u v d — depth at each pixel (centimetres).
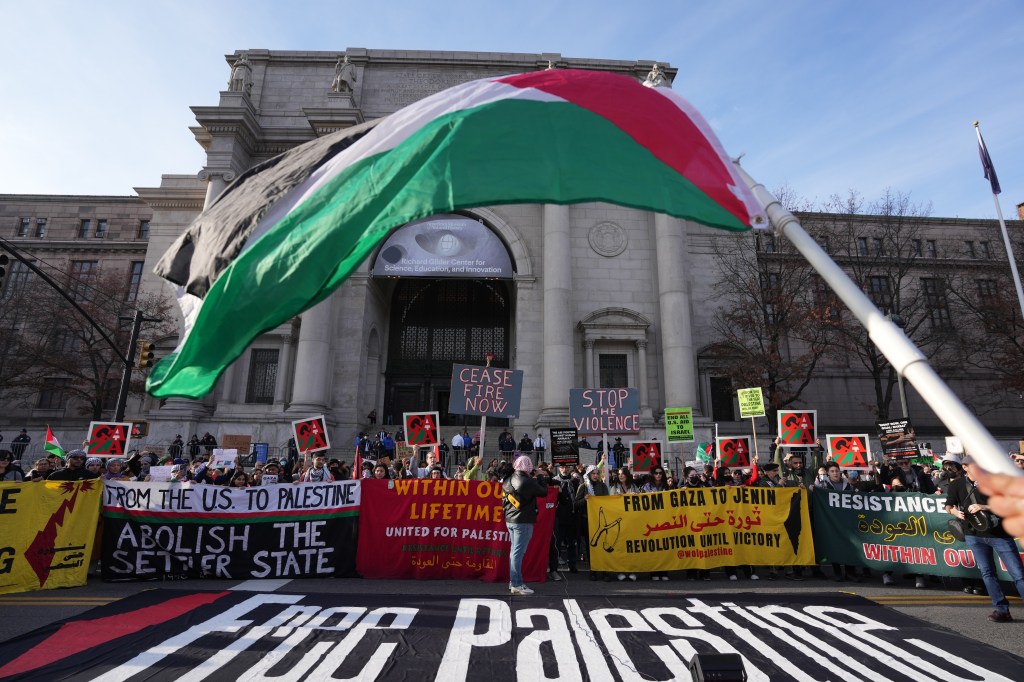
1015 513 146
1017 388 3247
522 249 3359
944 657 532
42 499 867
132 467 1221
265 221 443
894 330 223
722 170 384
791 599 746
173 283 484
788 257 3291
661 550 990
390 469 1397
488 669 496
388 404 3853
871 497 977
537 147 415
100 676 467
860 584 945
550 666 503
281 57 3841
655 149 407
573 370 3111
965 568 883
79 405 4144
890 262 3497
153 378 439
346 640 562
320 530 956
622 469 1152
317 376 3014
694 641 571
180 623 612
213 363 420
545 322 3161
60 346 3962
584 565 1174
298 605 690
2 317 3719
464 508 974
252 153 3603
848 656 534
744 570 1036
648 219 3478
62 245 5156
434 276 3241
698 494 1015
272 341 3250
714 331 3441
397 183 420
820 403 4075
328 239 415
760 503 1012
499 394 1332
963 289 3738
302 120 3759
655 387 3198
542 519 982
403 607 686
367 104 3753
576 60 3769
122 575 906
